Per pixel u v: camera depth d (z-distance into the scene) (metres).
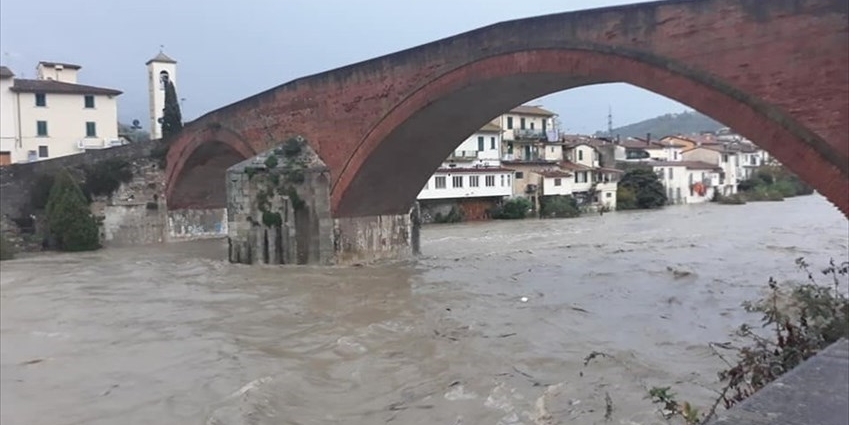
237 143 35.03
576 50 19.05
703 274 24.33
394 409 10.73
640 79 17.58
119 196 43.16
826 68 14.11
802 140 14.47
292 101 30.30
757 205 81.25
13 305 21.31
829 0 14.02
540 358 13.46
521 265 28.05
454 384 11.88
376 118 25.86
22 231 40.81
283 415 10.54
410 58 24.27
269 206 28.81
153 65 64.62
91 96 57.78
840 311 8.70
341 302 20.20
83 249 39.62
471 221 61.75
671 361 13.09
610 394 11.08
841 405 3.11
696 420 5.93
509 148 74.44
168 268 29.86
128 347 15.30
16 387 12.46
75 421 10.58
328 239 28.19
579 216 67.31
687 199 91.06
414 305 19.45
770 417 2.96
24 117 54.94
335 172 28.08
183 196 44.97
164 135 50.84
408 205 31.05
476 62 21.88
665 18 16.94
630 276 24.28
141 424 10.34
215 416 10.40
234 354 14.34
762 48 15.09
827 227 45.72
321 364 13.46
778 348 8.20
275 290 22.66
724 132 142.00
